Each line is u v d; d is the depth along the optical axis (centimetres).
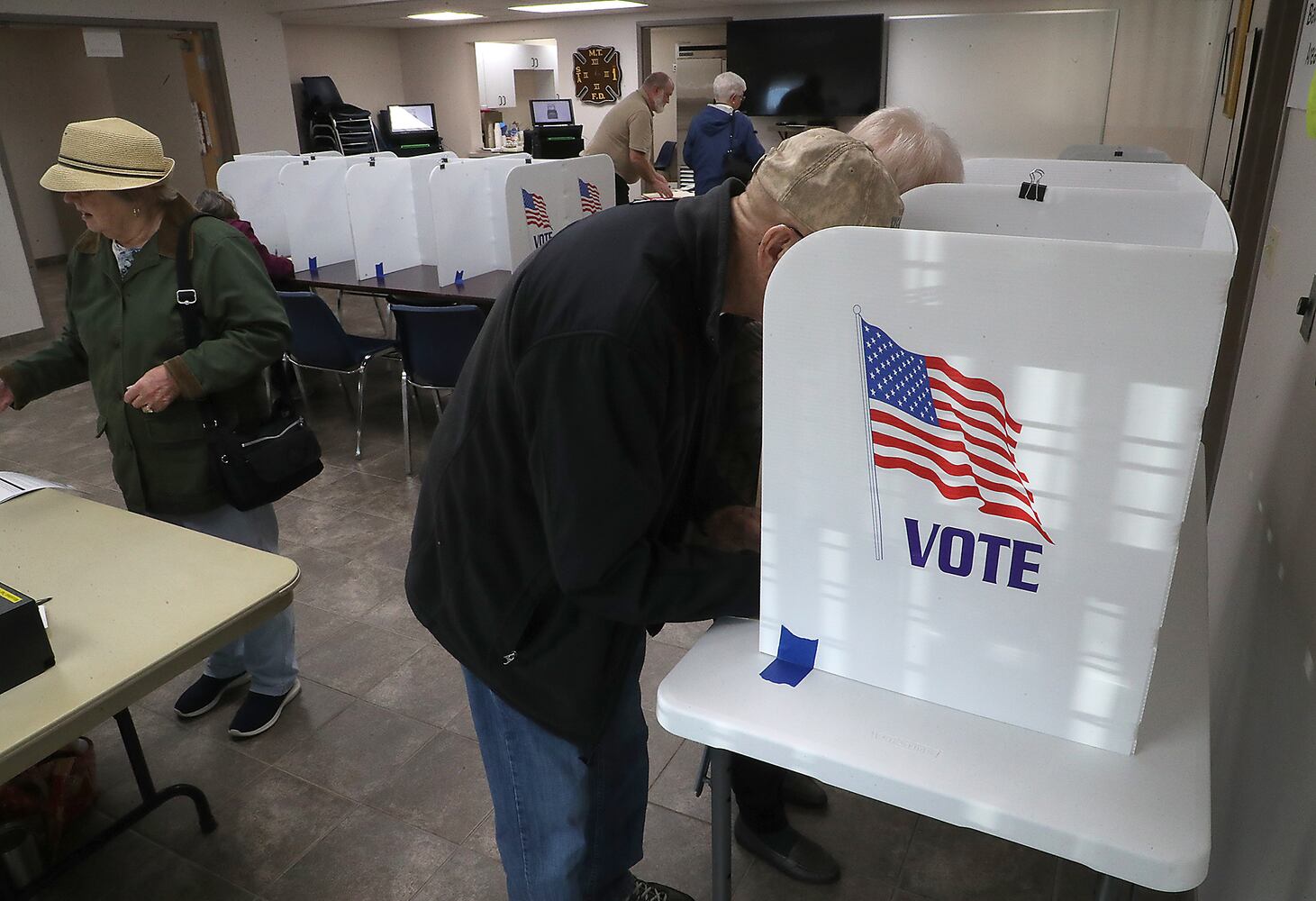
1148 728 80
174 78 805
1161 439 64
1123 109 739
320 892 161
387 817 178
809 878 158
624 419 85
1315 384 108
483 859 167
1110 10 714
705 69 880
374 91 1023
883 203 82
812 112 825
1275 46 181
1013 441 70
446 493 103
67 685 106
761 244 84
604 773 121
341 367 361
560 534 88
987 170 187
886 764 76
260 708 203
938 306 68
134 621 119
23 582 129
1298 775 98
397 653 233
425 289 382
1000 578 75
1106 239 132
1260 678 120
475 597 104
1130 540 68
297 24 919
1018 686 78
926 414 72
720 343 92
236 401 180
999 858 163
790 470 81
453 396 105
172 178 855
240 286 169
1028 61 750
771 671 89
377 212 415
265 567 134
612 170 451
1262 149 187
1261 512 132
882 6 782
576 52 923
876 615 83
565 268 89
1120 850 68
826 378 75
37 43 809
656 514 95
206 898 160
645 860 166
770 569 86
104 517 150
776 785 158
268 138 833
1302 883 92
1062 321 64
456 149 1056
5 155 554
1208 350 61
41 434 395
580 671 106
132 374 170
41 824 166
